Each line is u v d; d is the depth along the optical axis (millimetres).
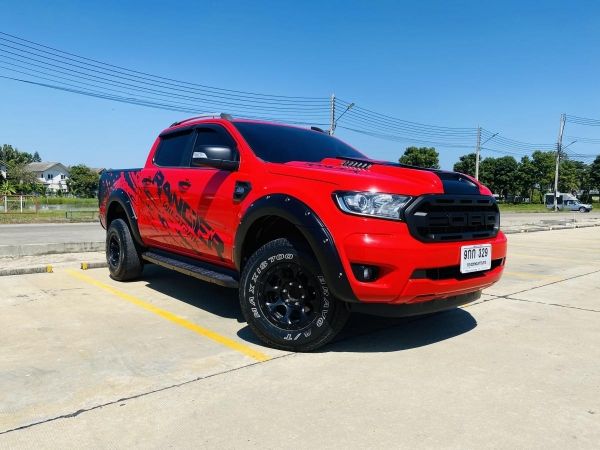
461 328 4320
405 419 2588
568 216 39062
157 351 3641
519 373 3254
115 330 4160
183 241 4961
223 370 3270
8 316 4566
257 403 2771
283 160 4238
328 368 3314
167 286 6016
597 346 3838
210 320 4504
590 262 8750
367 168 3883
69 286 5965
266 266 3699
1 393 2885
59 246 9188
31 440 2357
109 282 6242
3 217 28172
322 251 3371
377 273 3324
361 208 3324
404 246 3270
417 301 3395
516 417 2623
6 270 6637
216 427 2498
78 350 3646
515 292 5926
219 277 4324
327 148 4793
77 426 2498
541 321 4574
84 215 30500
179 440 2371
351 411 2678
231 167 4215
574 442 2371
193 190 4688
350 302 3385
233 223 4141
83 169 92125
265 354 3596
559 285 6414
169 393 2902
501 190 86500
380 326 4371
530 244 12305
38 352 3592
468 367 3354
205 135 4965
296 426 2510
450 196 3520
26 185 67500
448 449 2299
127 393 2898
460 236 3590
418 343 3881
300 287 3627
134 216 5848
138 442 2352
